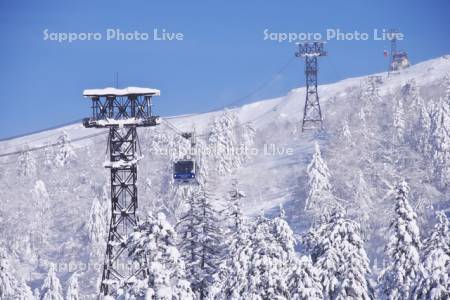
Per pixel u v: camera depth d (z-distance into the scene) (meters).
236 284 50.62
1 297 81.19
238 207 59.66
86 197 160.50
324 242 54.94
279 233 58.62
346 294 52.62
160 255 39.75
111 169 55.38
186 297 39.72
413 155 141.25
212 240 56.88
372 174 129.00
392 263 59.47
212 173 158.12
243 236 53.06
